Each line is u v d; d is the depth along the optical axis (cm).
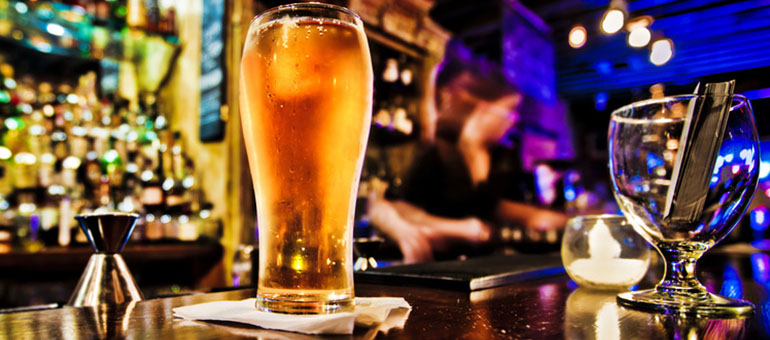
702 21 391
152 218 263
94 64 298
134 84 312
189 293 65
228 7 271
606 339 34
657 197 51
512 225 523
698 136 49
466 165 479
